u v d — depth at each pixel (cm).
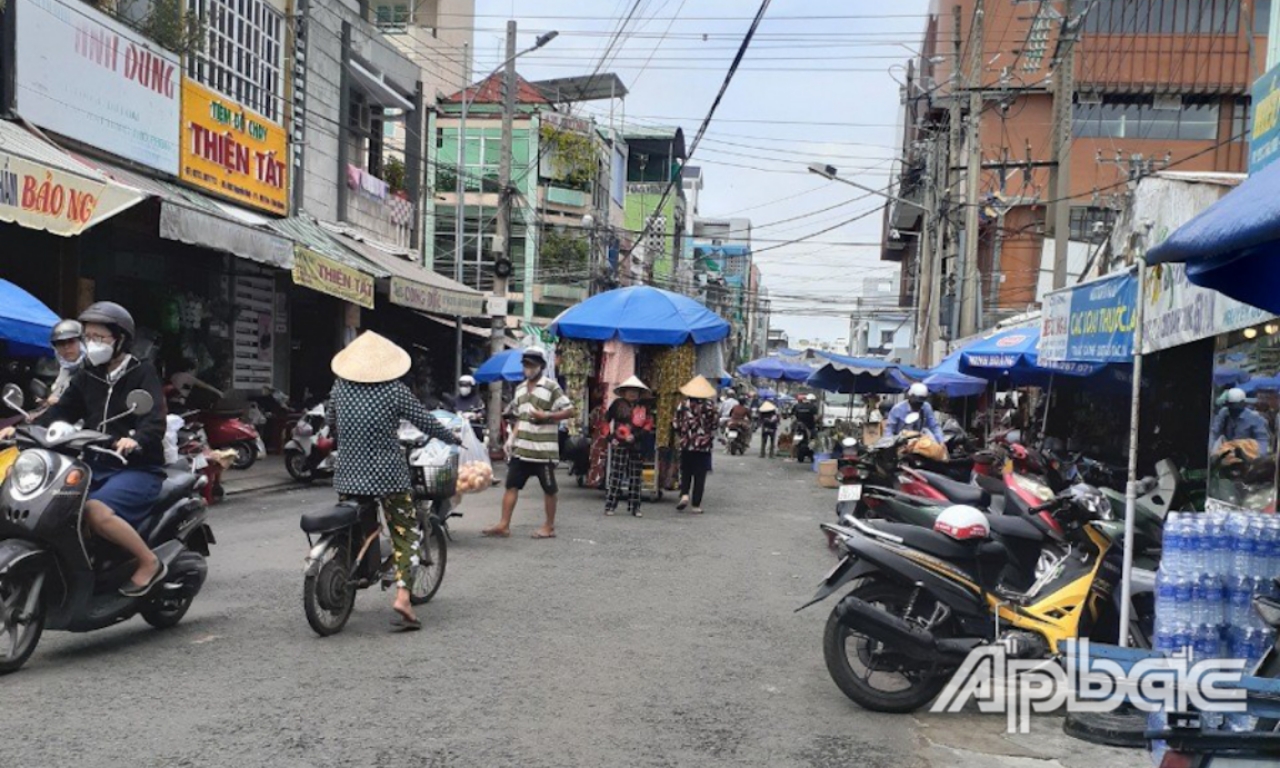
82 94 1306
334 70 2188
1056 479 986
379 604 768
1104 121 3544
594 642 675
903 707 553
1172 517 518
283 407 1964
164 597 647
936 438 1245
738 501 1636
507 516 1120
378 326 2684
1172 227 1051
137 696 534
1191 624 498
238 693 544
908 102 3042
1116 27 3516
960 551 572
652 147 5691
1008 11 3512
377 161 2544
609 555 1023
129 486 619
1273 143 842
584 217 4381
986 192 3431
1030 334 1371
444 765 451
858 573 572
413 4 4088
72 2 1281
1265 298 503
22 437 586
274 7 1875
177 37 1527
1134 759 497
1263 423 737
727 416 3662
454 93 4372
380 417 677
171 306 1647
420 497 787
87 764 439
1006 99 2509
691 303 1603
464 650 644
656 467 1552
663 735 503
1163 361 1033
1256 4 3488
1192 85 3488
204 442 1312
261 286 2028
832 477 1936
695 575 934
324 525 650
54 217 993
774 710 550
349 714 515
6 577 546
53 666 587
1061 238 2112
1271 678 373
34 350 1034
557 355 1622
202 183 1630
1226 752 306
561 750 475
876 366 2444
